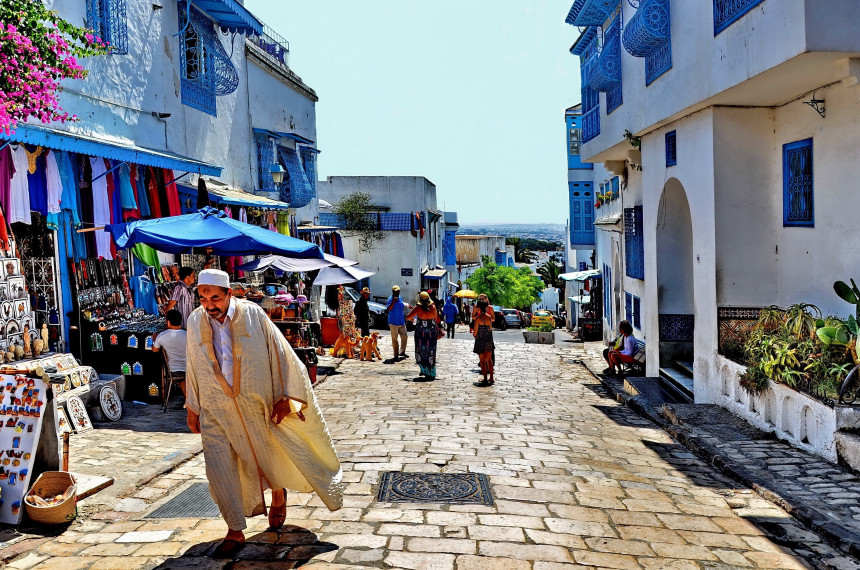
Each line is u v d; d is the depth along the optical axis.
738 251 10.64
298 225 23.84
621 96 14.94
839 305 9.08
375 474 6.72
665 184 13.01
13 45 6.38
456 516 5.49
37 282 9.45
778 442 8.42
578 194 26.81
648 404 11.41
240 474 4.83
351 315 18.12
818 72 8.45
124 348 9.92
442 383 13.90
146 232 9.62
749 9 8.67
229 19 16.22
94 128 10.87
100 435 8.06
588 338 27.45
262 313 4.78
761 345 8.98
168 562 4.46
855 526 5.59
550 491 6.34
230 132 17.78
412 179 40.38
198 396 4.75
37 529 5.12
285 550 4.67
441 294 44.75
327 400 11.63
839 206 8.99
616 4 15.08
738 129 10.59
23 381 5.50
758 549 5.18
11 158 8.50
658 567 4.66
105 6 11.06
